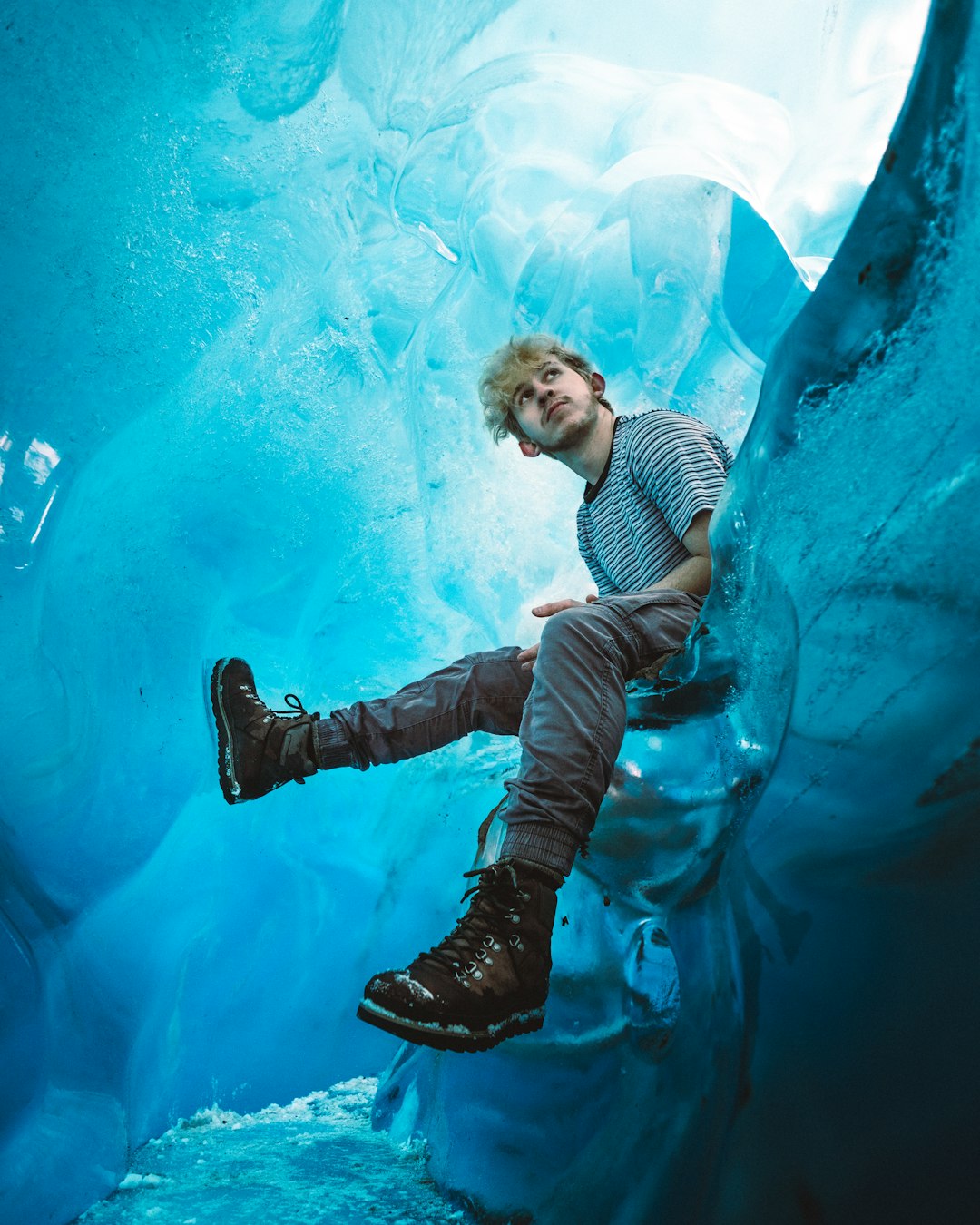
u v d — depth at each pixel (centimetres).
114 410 187
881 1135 72
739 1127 82
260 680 196
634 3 217
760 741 108
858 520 86
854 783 87
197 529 195
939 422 79
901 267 80
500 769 190
